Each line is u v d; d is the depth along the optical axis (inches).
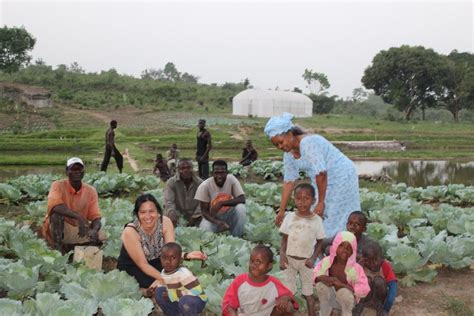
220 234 174.9
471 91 1656.0
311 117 1561.3
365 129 1201.4
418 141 941.8
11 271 117.7
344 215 139.0
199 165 361.7
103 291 112.0
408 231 201.0
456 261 149.6
